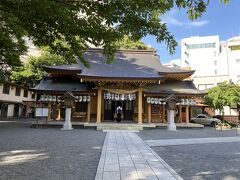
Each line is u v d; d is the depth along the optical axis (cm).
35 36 533
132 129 1988
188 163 751
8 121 2872
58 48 592
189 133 1823
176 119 2598
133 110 2481
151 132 1823
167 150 1003
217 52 6638
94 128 2008
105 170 625
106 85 2162
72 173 591
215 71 6544
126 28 440
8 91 3909
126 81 2089
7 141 1130
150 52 2964
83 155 832
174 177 571
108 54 585
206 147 1112
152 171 624
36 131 1681
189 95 2350
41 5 394
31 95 4812
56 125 2067
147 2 383
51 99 2239
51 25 465
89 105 2262
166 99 2098
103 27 472
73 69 2311
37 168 633
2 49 1616
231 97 2541
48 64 3231
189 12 382
